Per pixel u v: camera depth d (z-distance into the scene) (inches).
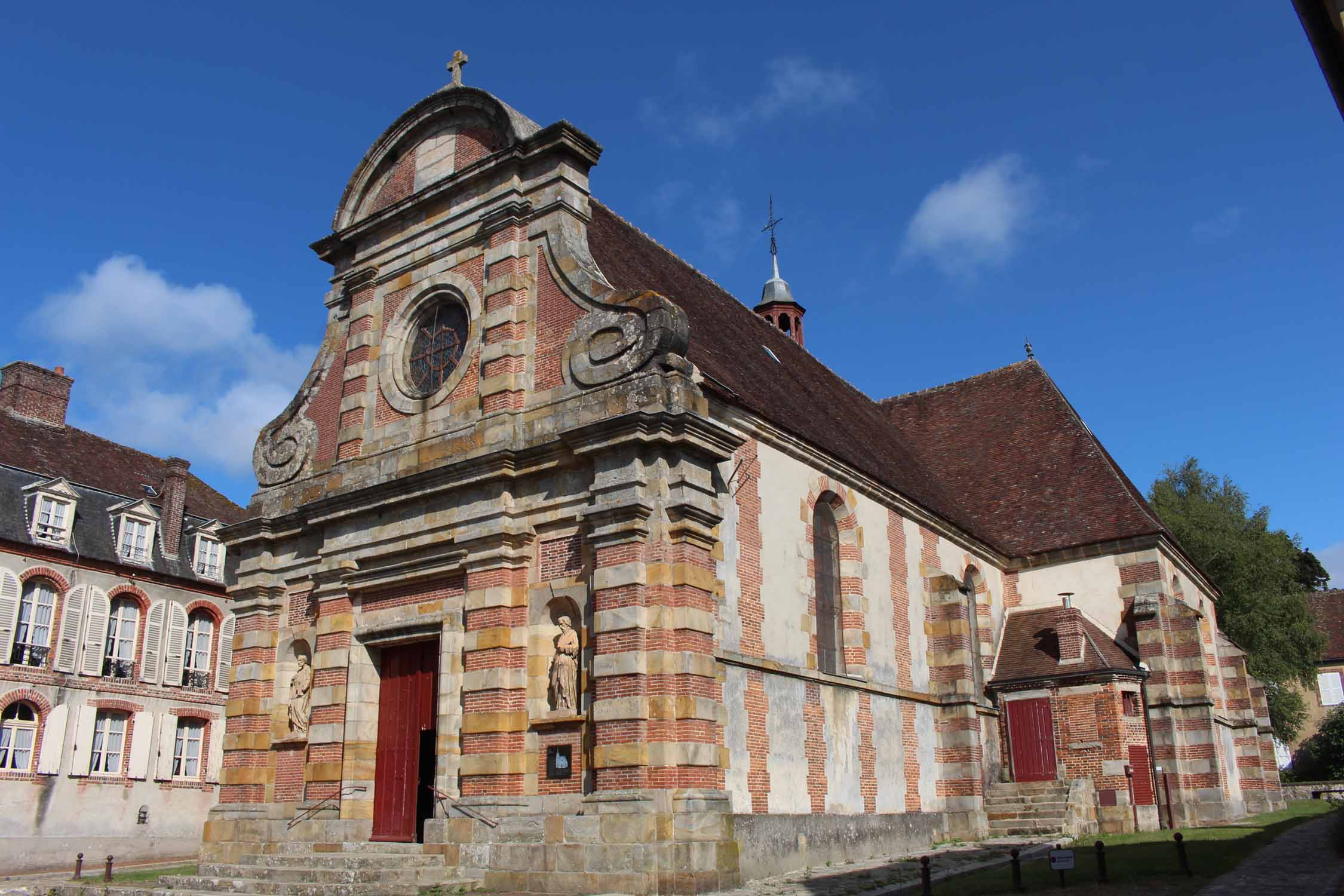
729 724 594.2
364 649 684.1
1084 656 907.4
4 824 1034.1
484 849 564.1
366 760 665.6
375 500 690.8
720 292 1011.3
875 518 815.7
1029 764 888.9
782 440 700.7
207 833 713.0
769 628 651.5
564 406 622.8
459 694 617.6
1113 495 1063.0
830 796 671.1
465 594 633.6
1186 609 994.7
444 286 727.1
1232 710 1195.9
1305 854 583.5
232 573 1341.0
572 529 600.1
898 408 1339.8
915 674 821.9
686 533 557.3
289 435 791.7
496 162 705.6
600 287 641.0
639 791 519.2
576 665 579.2
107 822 1126.4
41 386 1310.3
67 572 1145.4
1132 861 590.9
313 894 521.3
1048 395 1229.1
